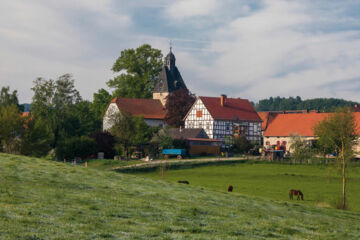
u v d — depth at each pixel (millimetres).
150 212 21734
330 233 22250
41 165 37531
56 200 22172
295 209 31172
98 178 33812
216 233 18734
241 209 26906
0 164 35406
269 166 81125
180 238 16969
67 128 98625
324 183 61438
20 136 72250
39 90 102562
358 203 44312
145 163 81625
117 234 16672
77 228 16812
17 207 19203
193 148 98000
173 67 143750
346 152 42594
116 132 92750
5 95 106188
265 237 19406
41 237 15023
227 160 85688
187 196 29766
